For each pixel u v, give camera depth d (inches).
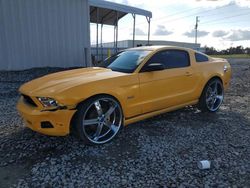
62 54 444.5
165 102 185.5
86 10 463.8
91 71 176.7
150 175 119.8
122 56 197.6
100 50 807.7
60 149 146.9
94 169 125.1
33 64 414.6
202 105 218.8
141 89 168.7
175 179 116.5
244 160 134.6
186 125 188.9
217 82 225.9
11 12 385.1
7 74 370.9
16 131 175.6
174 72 189.8
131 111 166.1
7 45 388.5
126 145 152.7
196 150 146.2
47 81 158.7
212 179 116.6
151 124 189.9
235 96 301.9
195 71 206.2
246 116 215.3
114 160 134.3
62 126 140.1
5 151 145.3
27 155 140.2
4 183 114.6
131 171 123.3
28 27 402.3
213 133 172.9
